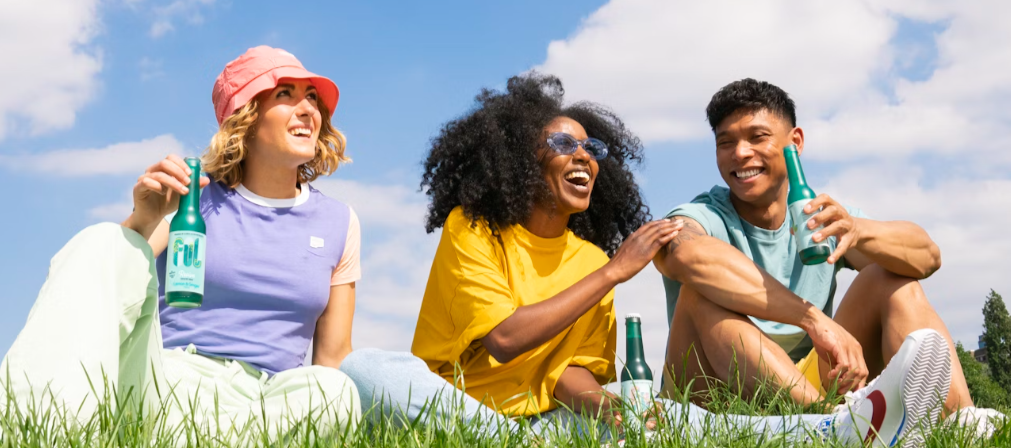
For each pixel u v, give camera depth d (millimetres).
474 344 4375
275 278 3910
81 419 2799
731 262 4234
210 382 3549
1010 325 52469
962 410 3691
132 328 3193
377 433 2855
